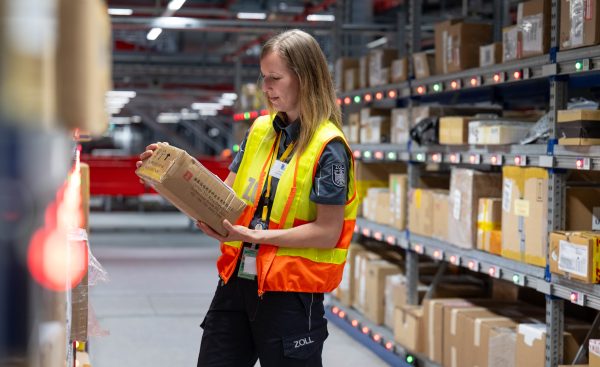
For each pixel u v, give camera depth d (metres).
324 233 2.40
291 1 11.57
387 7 10.84
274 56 2.41
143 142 25.36
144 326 6.09
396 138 5.36
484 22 4.80
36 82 0.70
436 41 4.87
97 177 11.25
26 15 0.71
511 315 4.26
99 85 0.83
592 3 3.23
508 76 3.98
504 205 3.92
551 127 3.48
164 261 9.75
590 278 3.16
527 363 3.69
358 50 10.34
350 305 6.12
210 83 15.71
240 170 2.61
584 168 3.25
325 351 5.39
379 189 5.82
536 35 3.69
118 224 14.38
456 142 4.34
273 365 2.45
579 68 3.32
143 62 13.48
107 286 7.90
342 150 2.44
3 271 0.69
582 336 3.59
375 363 5.12
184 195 2.26
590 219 3.53
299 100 2.46
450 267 5.66
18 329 0.70
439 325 4.55
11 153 0.69
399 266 5.64
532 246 3.66
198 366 2.57
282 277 2.41
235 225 2.45
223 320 2.53
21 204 0.69
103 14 0.85
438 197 4.64
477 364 4.09
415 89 5.07
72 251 2.05
